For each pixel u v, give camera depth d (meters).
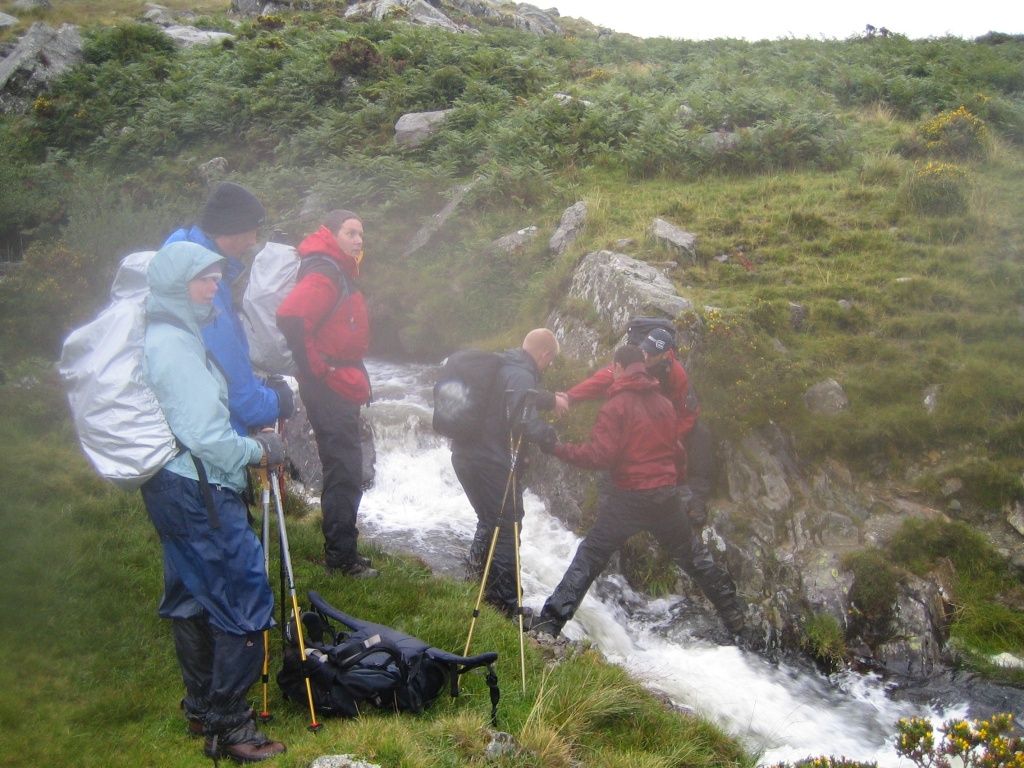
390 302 12.35
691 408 7.49
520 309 11.27
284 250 6.06
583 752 4.84
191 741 4.51
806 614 7.23
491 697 4.89
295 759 4.23
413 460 9.06
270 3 30.64
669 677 6.51
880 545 7.59
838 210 12.03
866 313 9.59
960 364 8.87
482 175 13.95
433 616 5.98
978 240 11.07
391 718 4.69
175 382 4.11
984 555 7.53
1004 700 6.54
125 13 32.25
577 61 22.31
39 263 12.05
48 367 9.38
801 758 5.70
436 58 19.48
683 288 10.00
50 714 4.60
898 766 5.79
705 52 23.97
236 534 4.25
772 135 14.23
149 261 4.57
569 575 6.61
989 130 14.84
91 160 18.06
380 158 14.85
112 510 6.77
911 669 6.96
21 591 5.57
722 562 7.57
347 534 6.30
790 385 8.51
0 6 31.17
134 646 5.27
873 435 8.22
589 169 14.24
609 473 6.86
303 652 4.71
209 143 17.73
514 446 6.33
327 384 6.07
